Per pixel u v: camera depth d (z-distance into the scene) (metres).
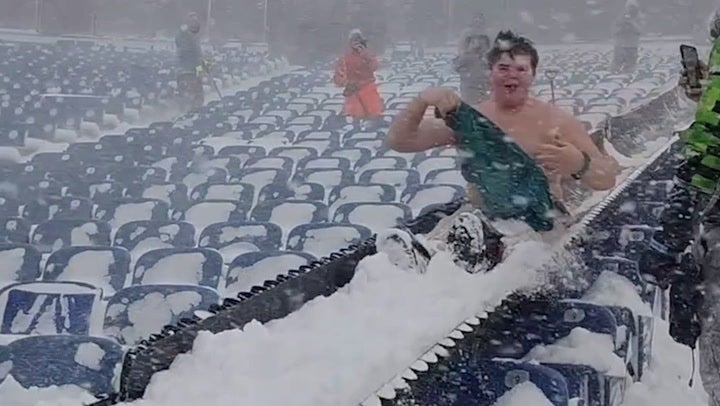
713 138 3.17
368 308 3.40
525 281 4.07
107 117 15.67
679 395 5.41
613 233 5.82
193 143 12.12
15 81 20.06
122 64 23.44
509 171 4.43
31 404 3.69
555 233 4.61
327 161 9.91
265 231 6.46
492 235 4.09
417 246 3.84
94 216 7.85
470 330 3.45
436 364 3.16
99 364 3.88
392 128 4.64
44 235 6.93
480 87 13.08
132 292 4.68
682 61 3.54
